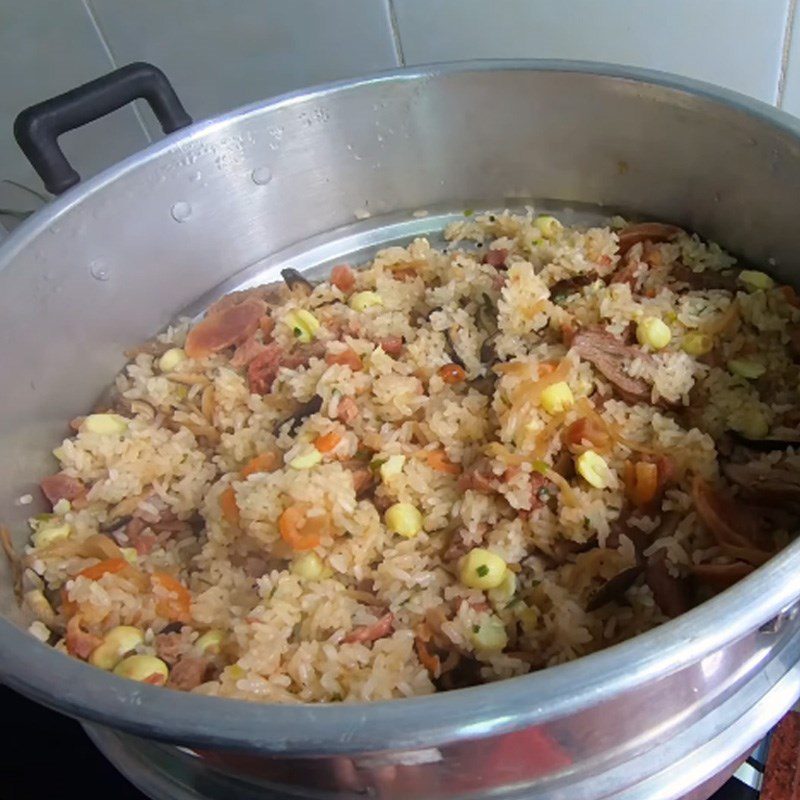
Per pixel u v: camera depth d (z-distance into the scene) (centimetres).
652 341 38
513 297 40
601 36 43
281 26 47
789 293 38
